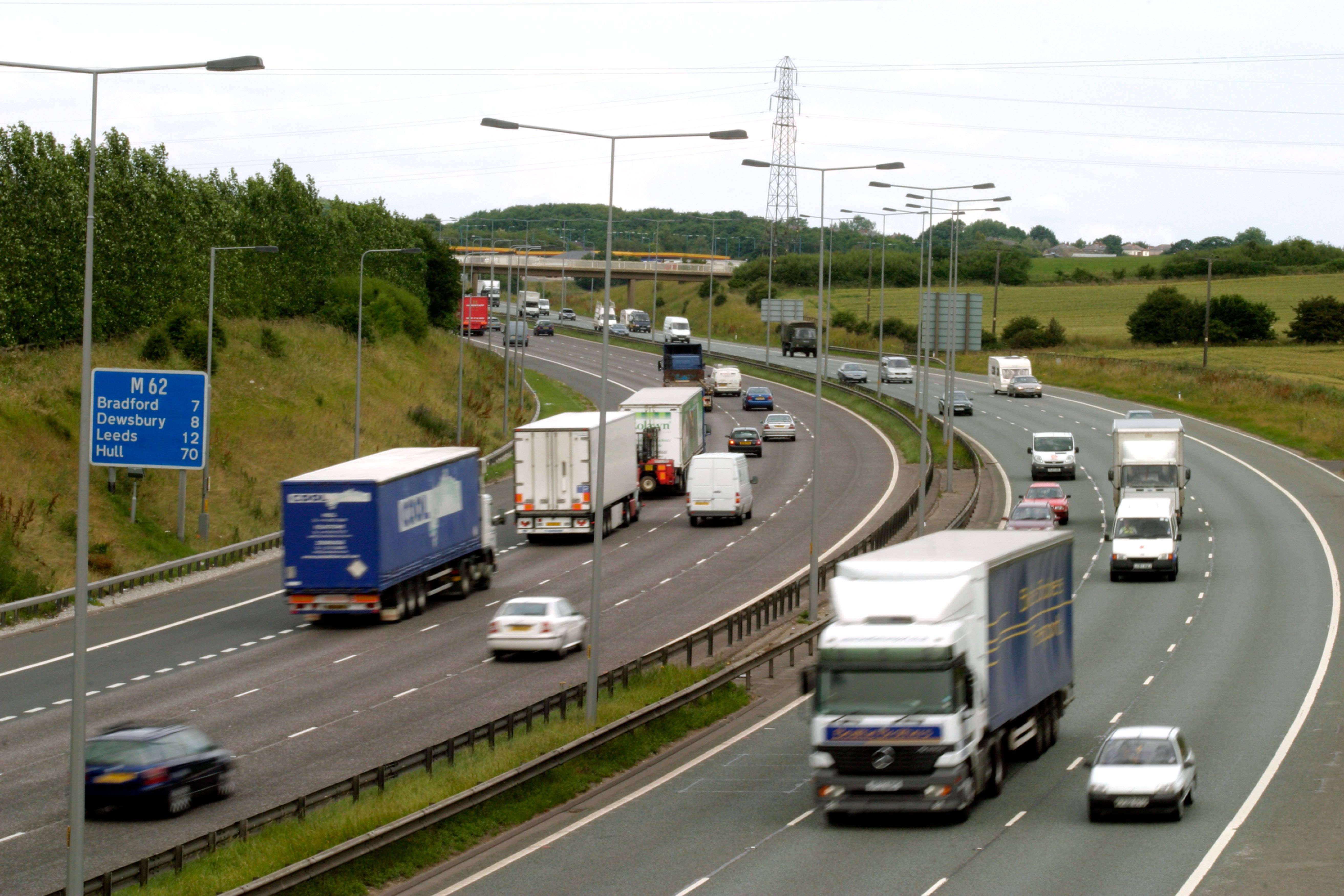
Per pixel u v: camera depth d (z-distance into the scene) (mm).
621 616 142625
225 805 80500
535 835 76000
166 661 123812
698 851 71062
